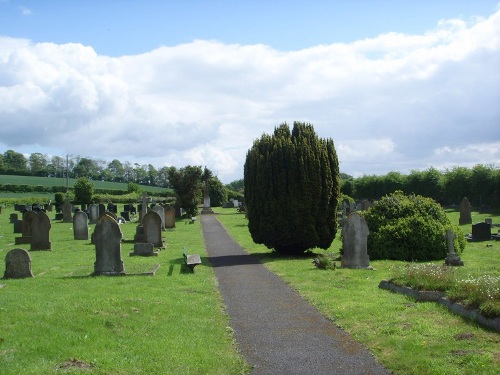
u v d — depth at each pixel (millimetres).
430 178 61312
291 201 21234
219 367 7934
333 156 21984
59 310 10547
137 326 9805
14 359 7633
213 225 42344
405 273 13453
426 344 8430
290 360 8328
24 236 29109
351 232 17609
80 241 29594
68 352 8023
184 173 52750
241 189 123188
